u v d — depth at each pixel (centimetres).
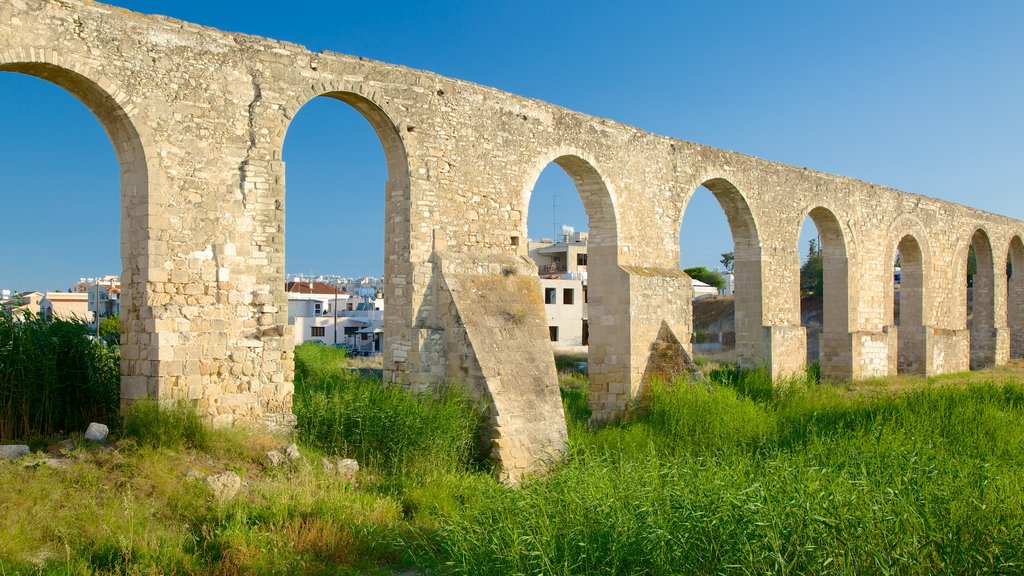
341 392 1820
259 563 1076
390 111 1834
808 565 934
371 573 1126
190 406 1453
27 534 1057
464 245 1964
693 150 2602
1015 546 960
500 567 993
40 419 1410
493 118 2045
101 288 6556
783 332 2866
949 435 1809
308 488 1342
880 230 3475
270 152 1653
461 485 1516
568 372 3691
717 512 1030
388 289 1911
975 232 4253
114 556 1056
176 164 1523
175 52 1535
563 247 7794
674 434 1970
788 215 2967
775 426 1998
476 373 1811
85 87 1451
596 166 2289
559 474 1428
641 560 978
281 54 1681
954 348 3906
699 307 7425
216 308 1555
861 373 3281
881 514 1013
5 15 1338
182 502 1226
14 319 1452
